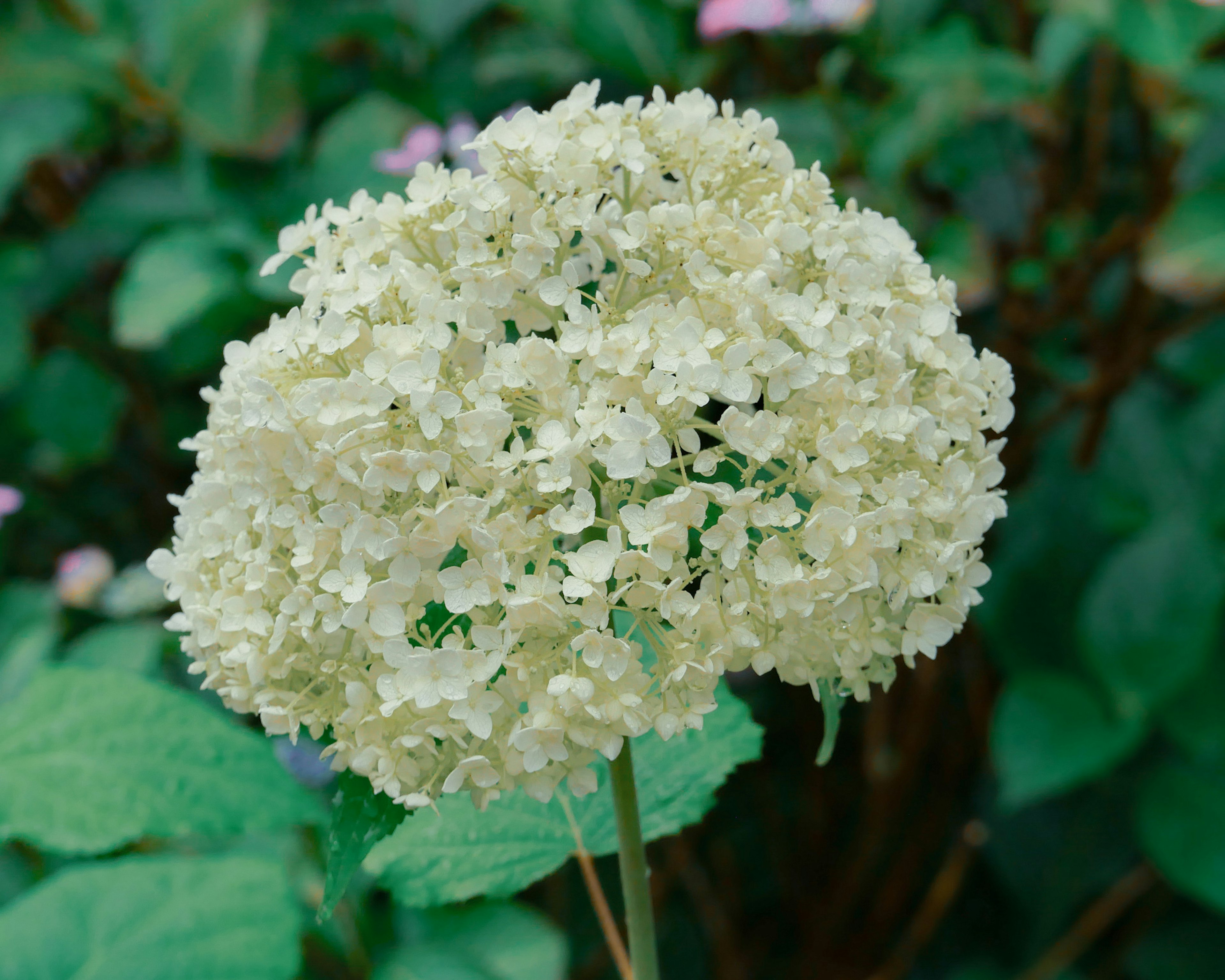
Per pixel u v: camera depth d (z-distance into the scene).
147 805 0.59
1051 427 1.14
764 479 0.57
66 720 0.61
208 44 1.12
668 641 0.50
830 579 0.50
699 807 0.61
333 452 0.50
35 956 0.58
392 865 0.61
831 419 0.52
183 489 1.36
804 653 0.53
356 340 0.52
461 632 0.50
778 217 0.53
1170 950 1.02
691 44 1.17
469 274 0.51
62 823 0.58
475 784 0.50
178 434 1.30
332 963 0.78
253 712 0.54
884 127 1.04
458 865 0.61
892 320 0.54
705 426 0.51
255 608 0.52
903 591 0.52
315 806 0.61
